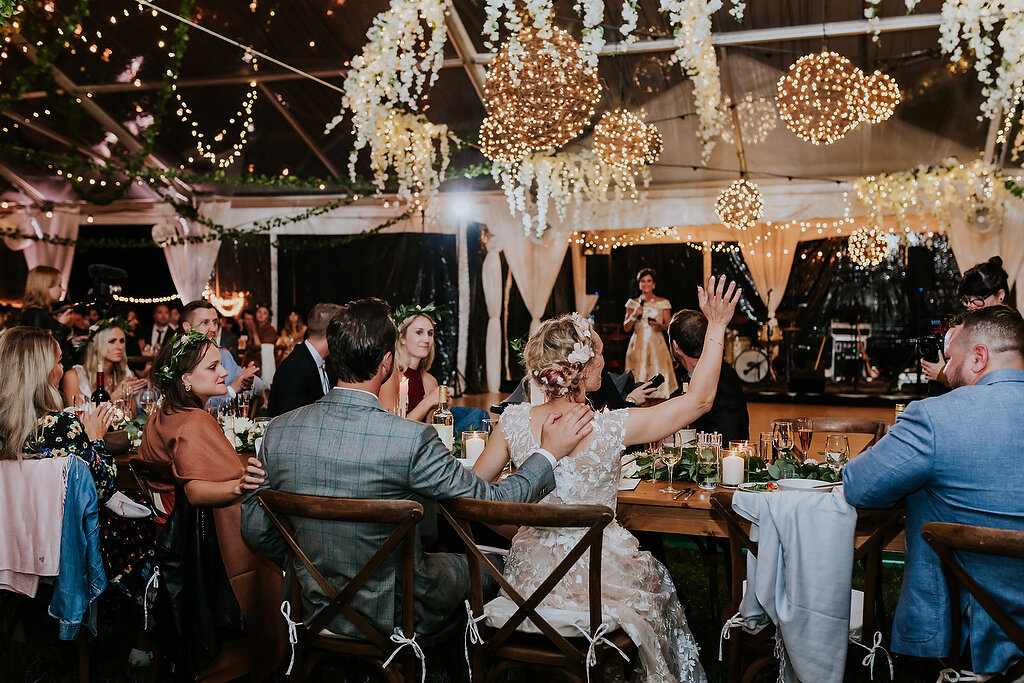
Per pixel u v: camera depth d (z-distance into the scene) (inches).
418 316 174.2
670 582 111.1
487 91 247.9
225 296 474.0
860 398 492.1
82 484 116.5
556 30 233.9
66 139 369.1
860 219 518.3
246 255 475.2
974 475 86.4
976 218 379.2
